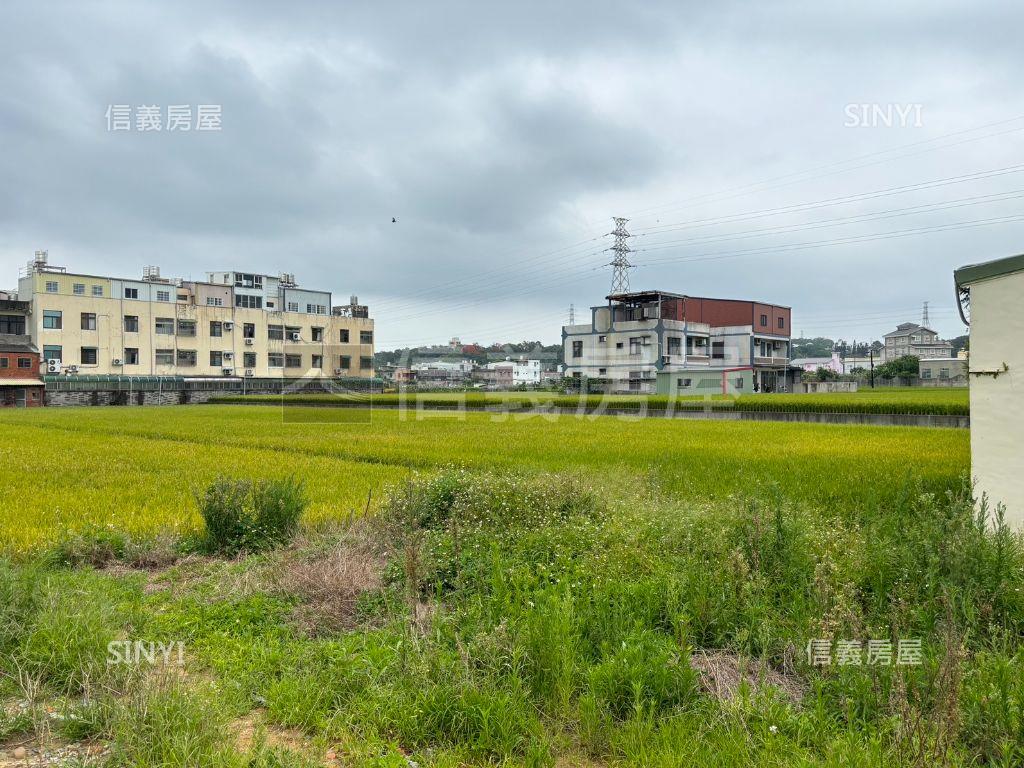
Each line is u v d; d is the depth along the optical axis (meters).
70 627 5.10
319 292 80.94
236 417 38.09
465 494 9.10
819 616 5.18
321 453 18.91
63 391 55.28
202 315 66.50
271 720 4.20
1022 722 3.78
